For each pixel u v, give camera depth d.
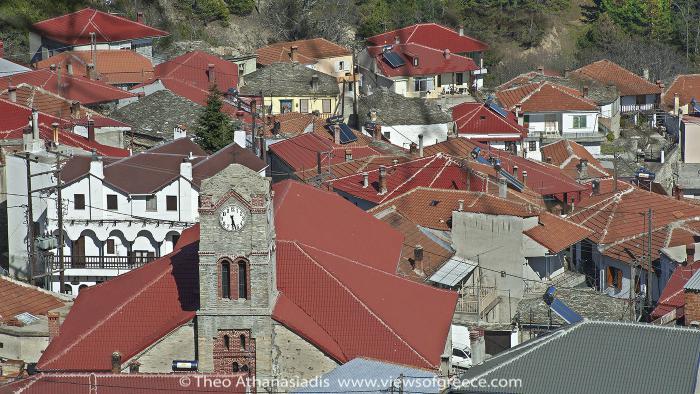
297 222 154.50
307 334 136.12
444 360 141.12
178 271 144.50
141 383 127.12
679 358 127.56
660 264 198.62
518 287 186.38
